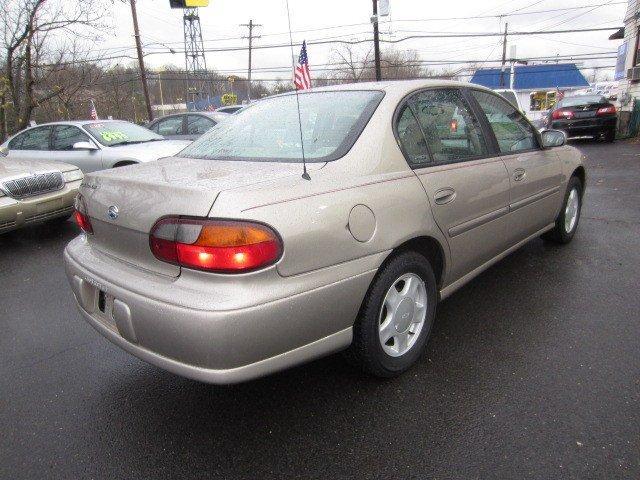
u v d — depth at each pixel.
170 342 2.01
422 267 2.66
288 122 2.87
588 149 13.36
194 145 3.14
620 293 3.62
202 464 2.14
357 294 2.28
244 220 1.93
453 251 2.90
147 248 2.16
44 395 2.70
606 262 4.27
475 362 2.81
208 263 1.93
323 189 2.21
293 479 2.04
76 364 3.02
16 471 2.14
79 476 2.10
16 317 3.78
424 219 2.59
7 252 5.63
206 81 41.66
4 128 16.22
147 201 2.15
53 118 25.62
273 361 2.07
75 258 2.63
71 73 21.12
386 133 2.59
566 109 14.70
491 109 3.54
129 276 2.24
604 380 2.58
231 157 2.74
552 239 4.72
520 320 3.29
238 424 2.39
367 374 2.67
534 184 3.74
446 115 3.07
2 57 16.73
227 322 1.89
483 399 2.48
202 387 2.71
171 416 2.47
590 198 6.98
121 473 2.11
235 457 2.17
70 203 6.23
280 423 2.38
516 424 2.28
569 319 3.26
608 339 2.98
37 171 5.93
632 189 7.46
